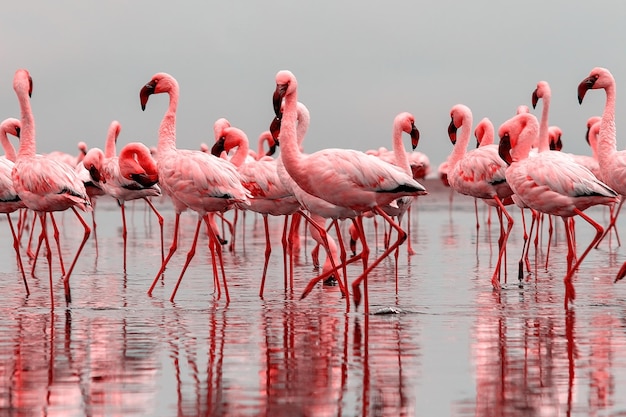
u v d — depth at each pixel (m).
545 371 9.96
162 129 16.02
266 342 11.58
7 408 8.74
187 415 8.51
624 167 15.96
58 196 14.50
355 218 16.06
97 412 8.60
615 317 13.13
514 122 16.84
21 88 15.09
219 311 14.02
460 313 13.60
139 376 9.88
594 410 8.56
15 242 15.94
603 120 16.30
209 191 15.30
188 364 10.41
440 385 9.47
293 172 13.75
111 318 13.41
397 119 17.94
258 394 9.18
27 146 15.11
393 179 13.52
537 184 14.82
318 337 11.87
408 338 11.74
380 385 9.48
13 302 14.95
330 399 9.01
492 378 9.70
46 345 11.44
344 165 13.47
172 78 16.17
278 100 13.68
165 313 13.84
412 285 16.67
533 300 14.79
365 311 13.66
